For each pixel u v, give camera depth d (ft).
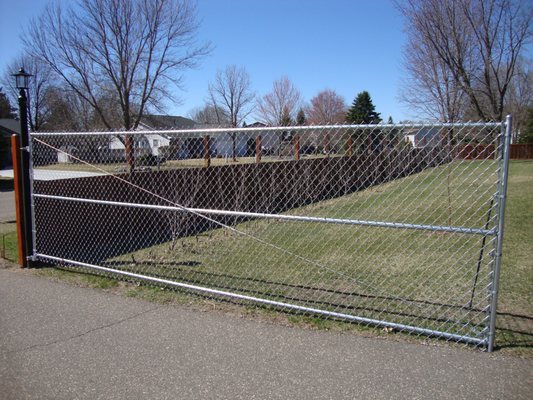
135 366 10.76
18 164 19.26
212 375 10.29
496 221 10.96
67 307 14.73
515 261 18.38
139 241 25.63
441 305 14.15
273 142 31.91
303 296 15.38
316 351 11.34
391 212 32.19
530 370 10.19
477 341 11.28
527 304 13.98
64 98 119.34
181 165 29.04
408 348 11.40
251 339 12.09
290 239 24.70
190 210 15.43
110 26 86.28
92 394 9.61
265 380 10.03
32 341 12.19
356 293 15.53
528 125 145.07
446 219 28.94
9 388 9.86
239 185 31.17
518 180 48.65
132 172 26.30
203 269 19.12
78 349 11.68
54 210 22.45
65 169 28.78
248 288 16.39
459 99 67.51
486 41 71.46
